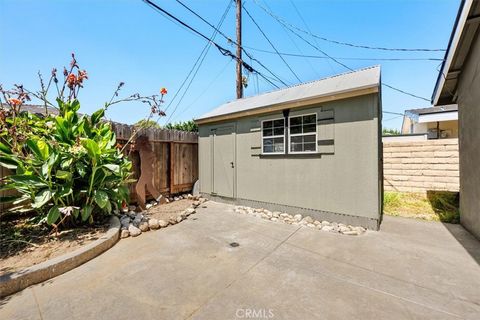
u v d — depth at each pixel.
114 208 4.06
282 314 1.66
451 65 3.80
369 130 3.50
